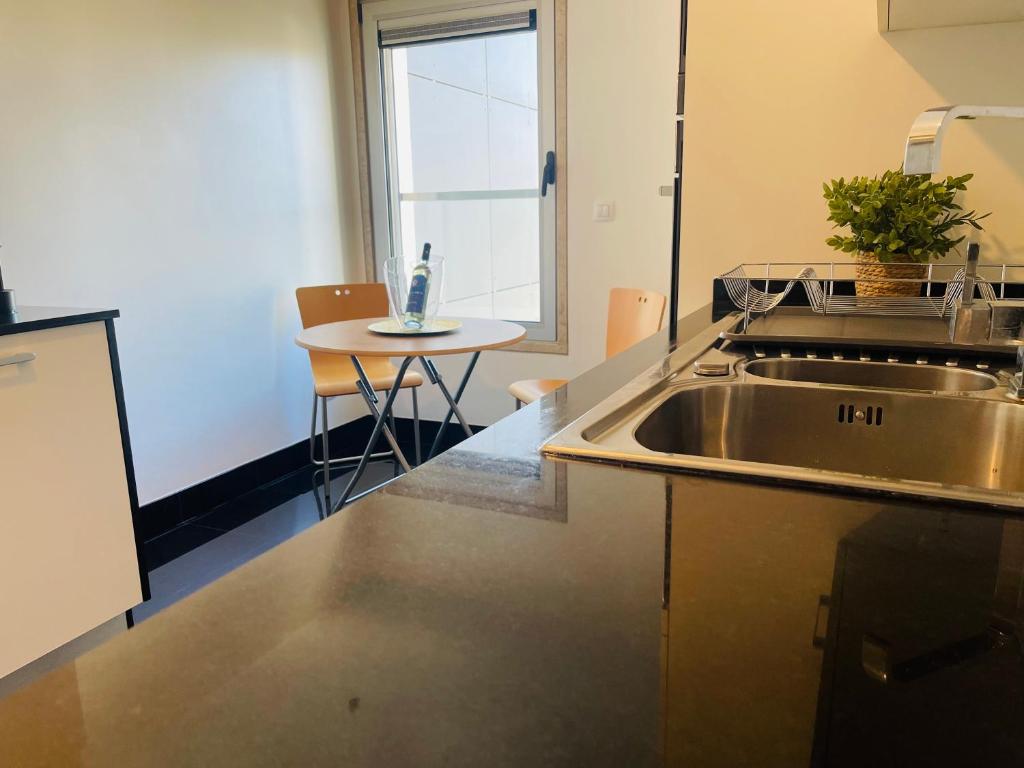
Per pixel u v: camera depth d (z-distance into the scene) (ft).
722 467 2.41
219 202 10.12
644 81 10.58
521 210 11.88
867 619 1.45
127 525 6.84
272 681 1.27
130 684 1.27
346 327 9.20
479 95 11.82
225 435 10.50
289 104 11.25
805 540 1.86
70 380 6.25
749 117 6.72
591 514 2.07
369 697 1.22
